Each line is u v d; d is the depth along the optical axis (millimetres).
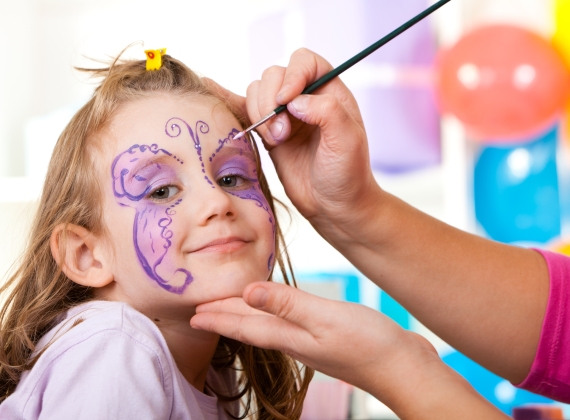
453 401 724
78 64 2658
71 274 979
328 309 750
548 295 998
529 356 1001
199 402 988
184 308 934
